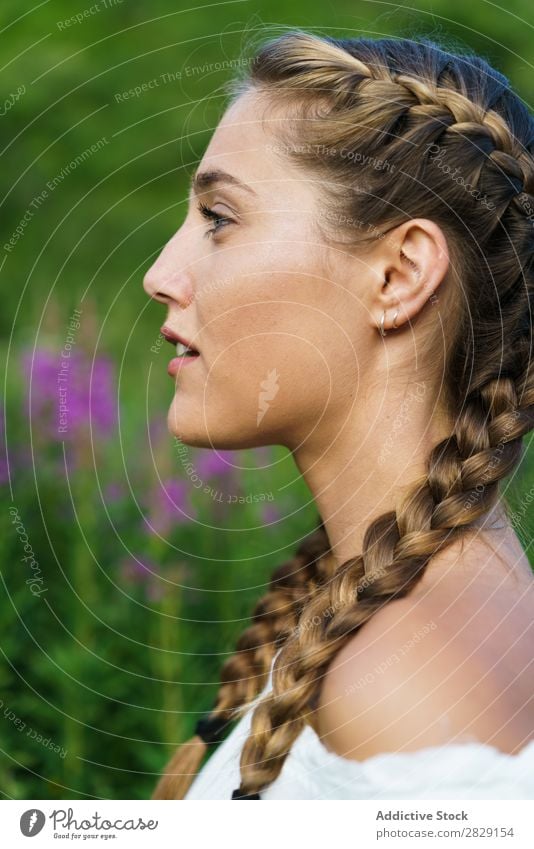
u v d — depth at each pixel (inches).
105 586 142.4
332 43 67.1
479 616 55.3
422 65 66.2
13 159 299.6
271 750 59.8
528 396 65.0
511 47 274.2
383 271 61.2
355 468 64.5
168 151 305.0
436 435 64.1
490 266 63.9
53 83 305.4
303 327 61.9
